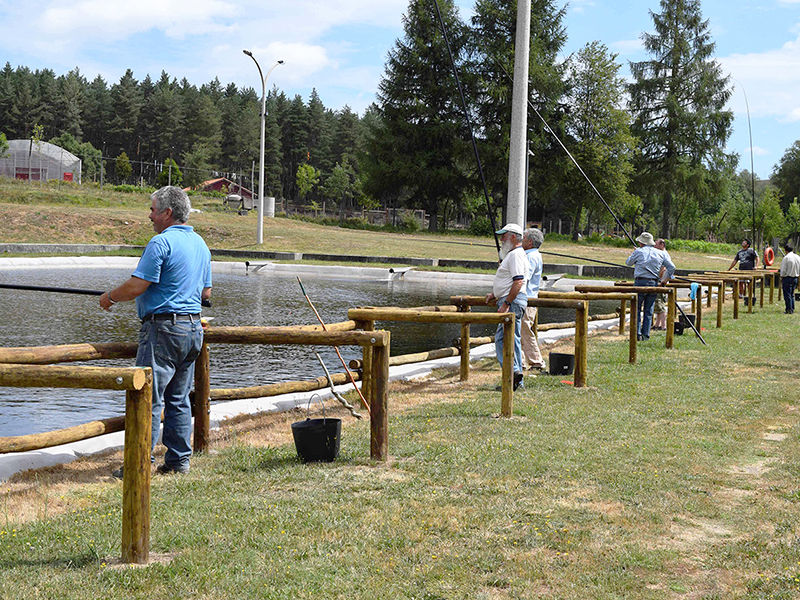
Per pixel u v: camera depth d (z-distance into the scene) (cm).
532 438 600
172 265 479
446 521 412
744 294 2100
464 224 8481
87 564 350
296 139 12194
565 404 738
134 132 11631
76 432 485
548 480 492
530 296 920
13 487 476
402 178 5406
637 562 363
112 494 464
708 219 8562
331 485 479
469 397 779
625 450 566
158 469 515
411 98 5362
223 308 1533
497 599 323
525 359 961
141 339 487
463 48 5316
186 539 381
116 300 469
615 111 5188
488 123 5322
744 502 458
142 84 13425
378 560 360
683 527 417
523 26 983
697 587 339
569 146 5181
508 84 4978
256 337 550
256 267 2797
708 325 1499
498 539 388
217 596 320
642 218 8512
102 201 4756
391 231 5034
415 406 732
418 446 571
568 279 2528
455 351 879
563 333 1295
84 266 2723
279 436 622
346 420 677
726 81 5600
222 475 504
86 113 12000
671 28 5600
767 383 859
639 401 755
